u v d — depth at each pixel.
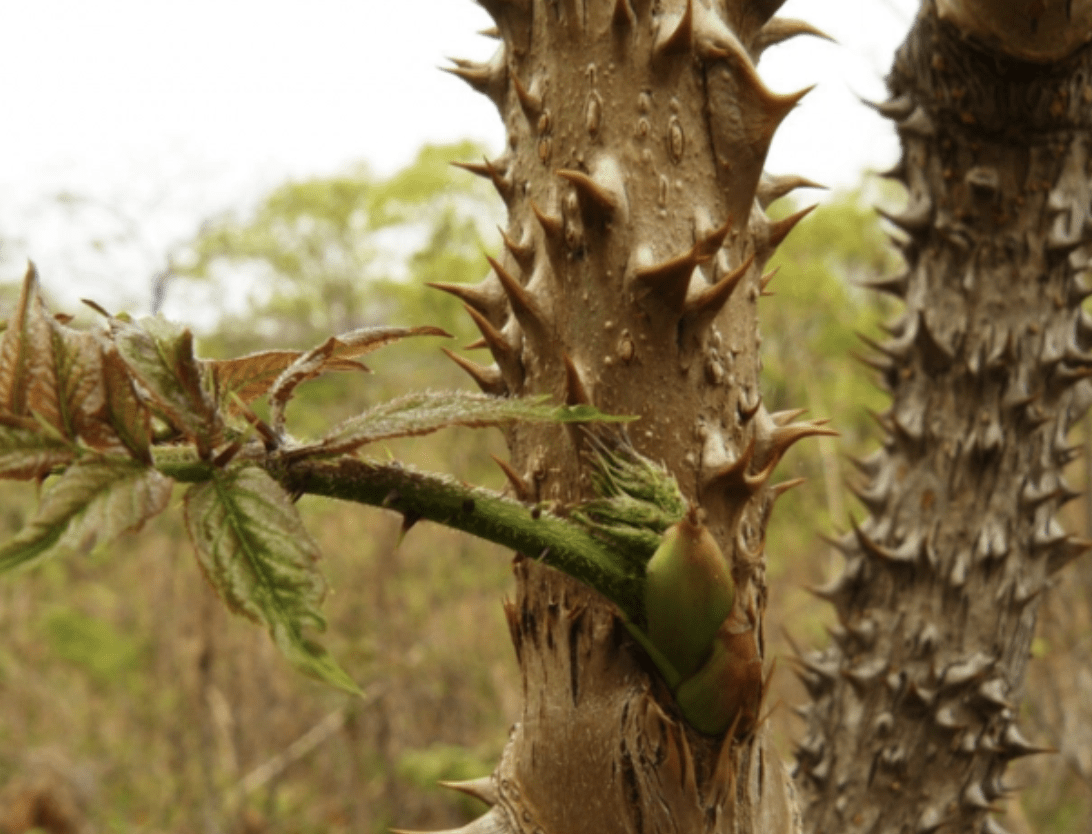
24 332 0.25
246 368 0.28
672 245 0.29
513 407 0.25
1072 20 0.41
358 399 1.60
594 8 0.29
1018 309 0.46
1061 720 1.14
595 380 0.29
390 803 1.54
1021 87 0.42
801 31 0.31
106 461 0.24
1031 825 1.32
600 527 0.28
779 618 1.59
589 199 0.28
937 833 0.47
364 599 1.68
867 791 0.47
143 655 1.72
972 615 0.47
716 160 0.29
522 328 0.29
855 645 0.48
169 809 1.55
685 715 0.28
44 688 1.71
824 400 1.60
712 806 0.29
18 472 0.24
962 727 0.46
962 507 0.47
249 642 1.66
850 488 0.50
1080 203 0.45
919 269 0.48
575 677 0.29
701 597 0.28
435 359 1.65
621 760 0.29
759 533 0.30
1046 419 0.47
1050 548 0.48
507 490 0.30
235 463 0.25
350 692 0.23
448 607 1.71
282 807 1.58
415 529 1.73
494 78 0.31
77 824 1.49
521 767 0.30
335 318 1.92
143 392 0.26
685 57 0.29
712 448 0.29
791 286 1.55
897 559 0.47
